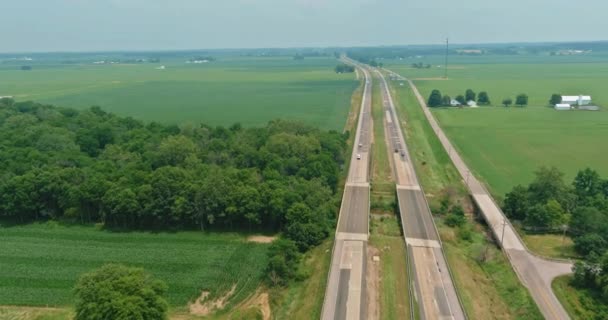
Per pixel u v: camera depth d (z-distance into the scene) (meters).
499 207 128.25
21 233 121.38
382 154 182.50
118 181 127.94
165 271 102.56
